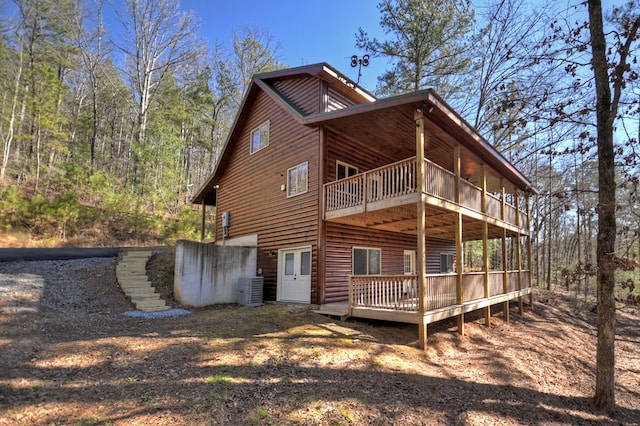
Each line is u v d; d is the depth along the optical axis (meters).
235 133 15.71
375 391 5.48
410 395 5.55
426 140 11.19
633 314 18.59
